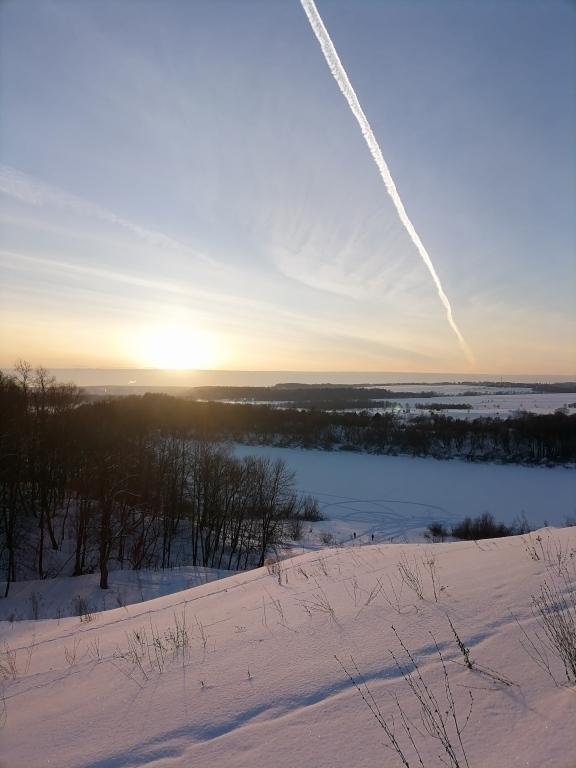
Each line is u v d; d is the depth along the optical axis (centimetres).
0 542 2714
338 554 1099
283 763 331
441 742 318
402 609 571
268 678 460
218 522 3522
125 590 2086
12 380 3159
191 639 640
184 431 5231
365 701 386
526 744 301
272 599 774
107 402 6328
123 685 520
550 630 439
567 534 855
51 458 3059
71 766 374
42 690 566
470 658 420
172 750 373
